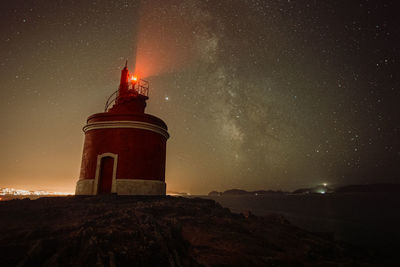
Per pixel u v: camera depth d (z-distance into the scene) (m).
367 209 66.12
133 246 5.92
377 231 28.34
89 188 14.75
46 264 4.92
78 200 12.13
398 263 10.66
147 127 16.28
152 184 15.48
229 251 6.61
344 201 111.94
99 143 15.66
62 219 8.74
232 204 83.06
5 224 7.85
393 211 59.47
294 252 7.84
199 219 10.03
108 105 18.38
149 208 10.49
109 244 5.96
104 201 12.20
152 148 16.34
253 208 62.78
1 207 10.44
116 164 14.99
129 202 12.63
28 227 7.34
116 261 5.12
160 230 7.46
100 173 15.05
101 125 15.91
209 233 8.03
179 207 11.38
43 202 11.55
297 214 48.41
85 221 7.88
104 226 7.46
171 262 5.59
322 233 13.91
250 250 6.94
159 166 16.66
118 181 14.65
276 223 12.91
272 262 6.39
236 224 10.04
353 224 34.06
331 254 8.90
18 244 5.67
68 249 5.67
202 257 6.05
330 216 45.81
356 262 8.30
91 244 5.76
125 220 8.34
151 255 5.68
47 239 5.88
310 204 87.75
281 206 75.44
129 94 17.61
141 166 15.46
